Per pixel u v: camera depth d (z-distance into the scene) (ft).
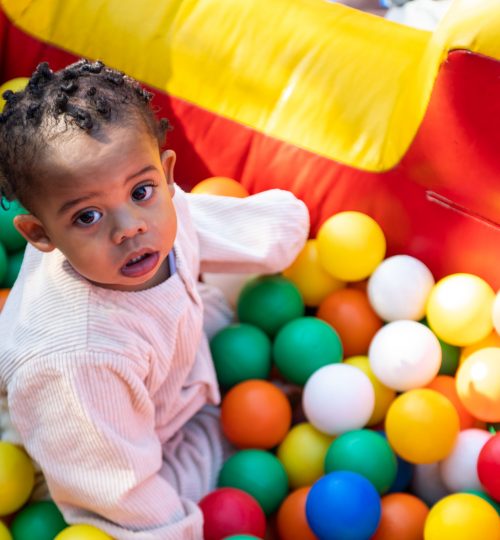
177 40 5.40
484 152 4.20
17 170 3.41
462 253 4.80
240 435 4.61
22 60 5.78
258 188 5.41
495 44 3.84
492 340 4.73
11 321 4.11
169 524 4.05
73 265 3.66
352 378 4.52
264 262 4.97
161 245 3.63
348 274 4.97
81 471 3.96
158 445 4.22
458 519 3.88
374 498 4.04
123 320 3.93
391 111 4.86
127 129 3.39
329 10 5.31
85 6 5.60
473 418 4.63
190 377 4.62
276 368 5.11
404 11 6.13
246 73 5.25
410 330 4.62
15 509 4.18
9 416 4.31
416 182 4.70
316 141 5.05
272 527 4.60
